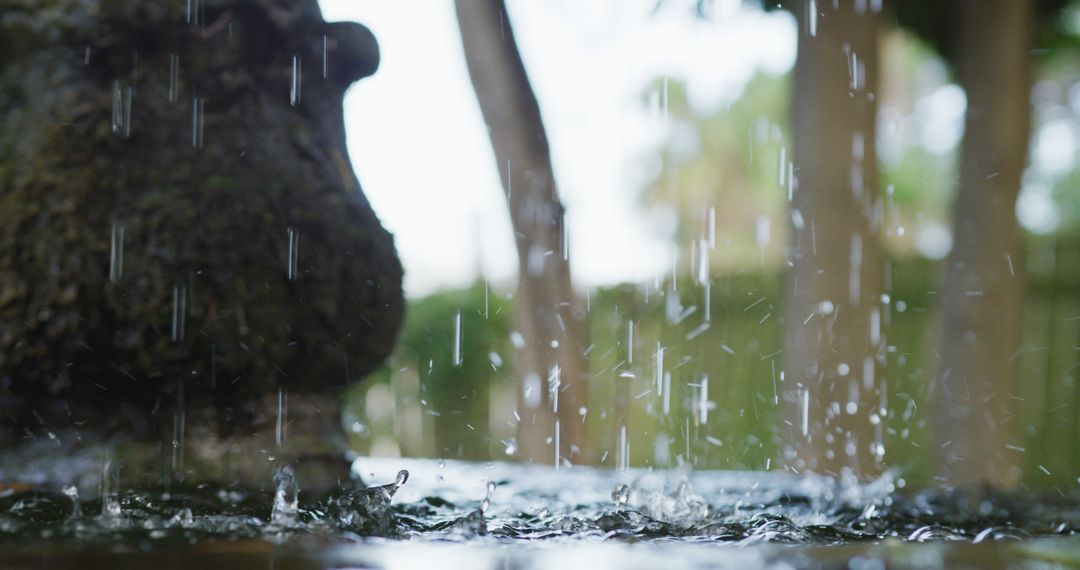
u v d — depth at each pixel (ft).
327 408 6.79
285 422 6.48
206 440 6.28
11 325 5.86
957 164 18.90
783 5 18.35
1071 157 57.26
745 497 6.89
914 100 60.90
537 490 7.07
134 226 6.02
